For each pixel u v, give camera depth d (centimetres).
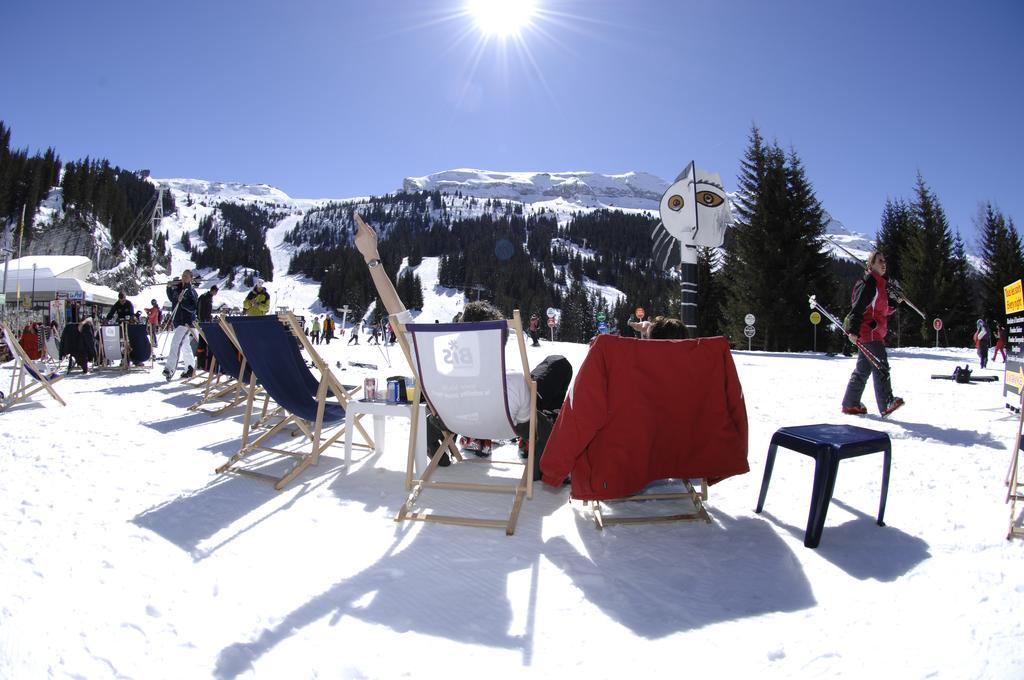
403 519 275
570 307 7831
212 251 12788
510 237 16288
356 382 793
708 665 163
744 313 2694
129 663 164
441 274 12850
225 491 318
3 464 369
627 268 14225
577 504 301
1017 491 303
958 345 2862
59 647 171
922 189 2952
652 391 261
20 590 203
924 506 286
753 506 295
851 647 170
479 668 162
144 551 238
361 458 389
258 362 358
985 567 218
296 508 291
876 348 520
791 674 159
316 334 3628
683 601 199
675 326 299
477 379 285
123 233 7962
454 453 374
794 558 232
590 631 180
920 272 2880
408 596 202
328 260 13025
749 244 2683
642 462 262
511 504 300
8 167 6706
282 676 159
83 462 375
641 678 158
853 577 214
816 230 2619
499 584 211
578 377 258
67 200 7406
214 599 200
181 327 811
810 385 805
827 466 241
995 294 3025
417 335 284
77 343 923
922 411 561
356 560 231
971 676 155
